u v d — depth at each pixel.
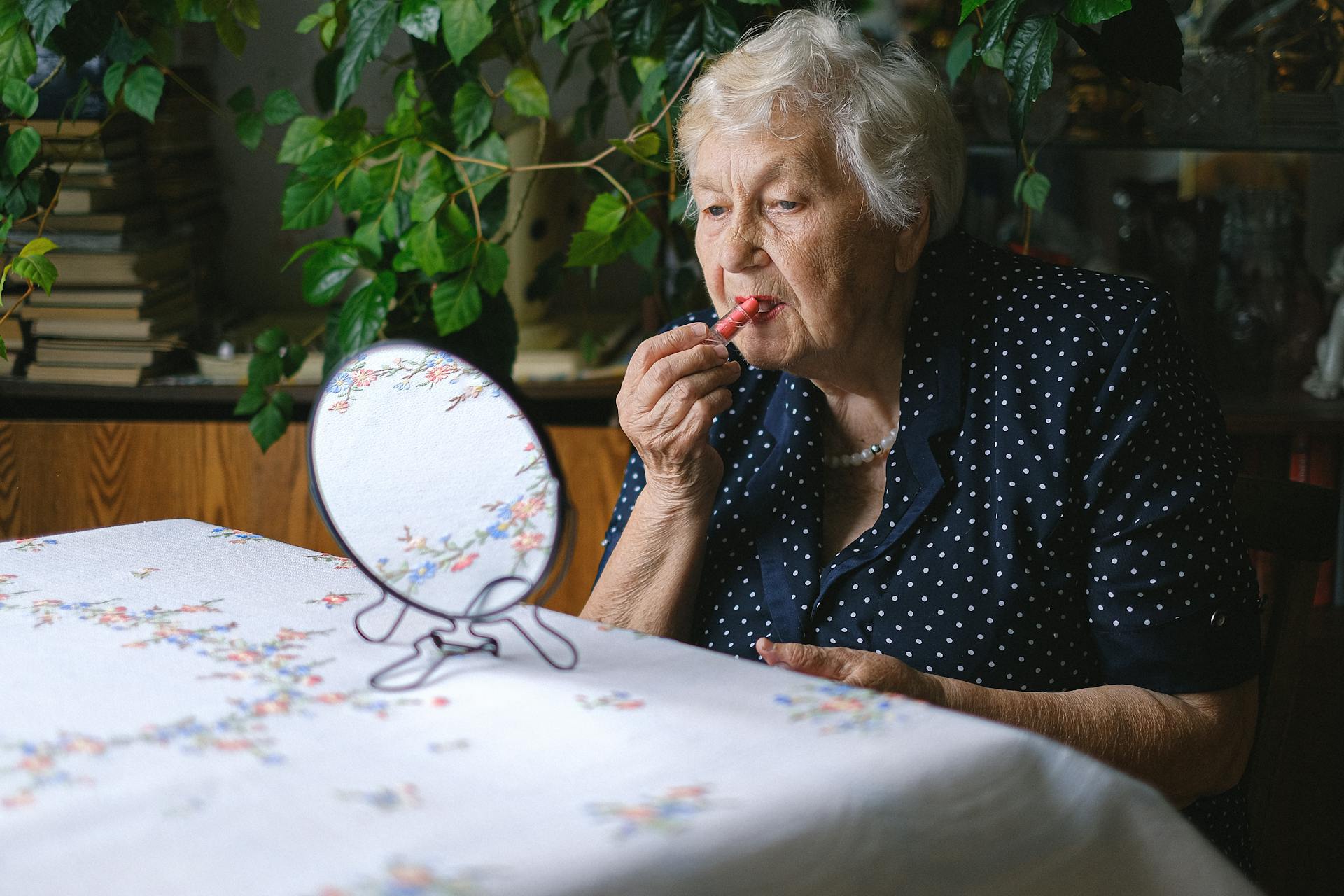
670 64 1.47
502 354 1.74
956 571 1.05
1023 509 1.03
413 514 0.70
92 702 0.61
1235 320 1.87
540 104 1.60
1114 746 0.94
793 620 1.10
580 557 2.02
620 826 0.46
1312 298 1.86
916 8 1.69
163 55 1.73
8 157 1.68
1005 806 0.53
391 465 0.71
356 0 1.51
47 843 0.46
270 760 0.54
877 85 1.04
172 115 2.16
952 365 1.07
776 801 0.48
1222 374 1.89
